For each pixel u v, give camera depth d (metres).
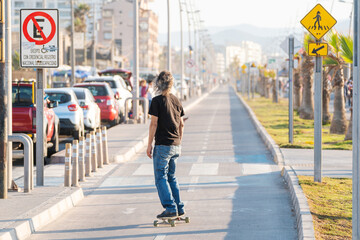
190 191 14.19
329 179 14.88
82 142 15.87
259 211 11.78
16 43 73.38
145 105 35.16
